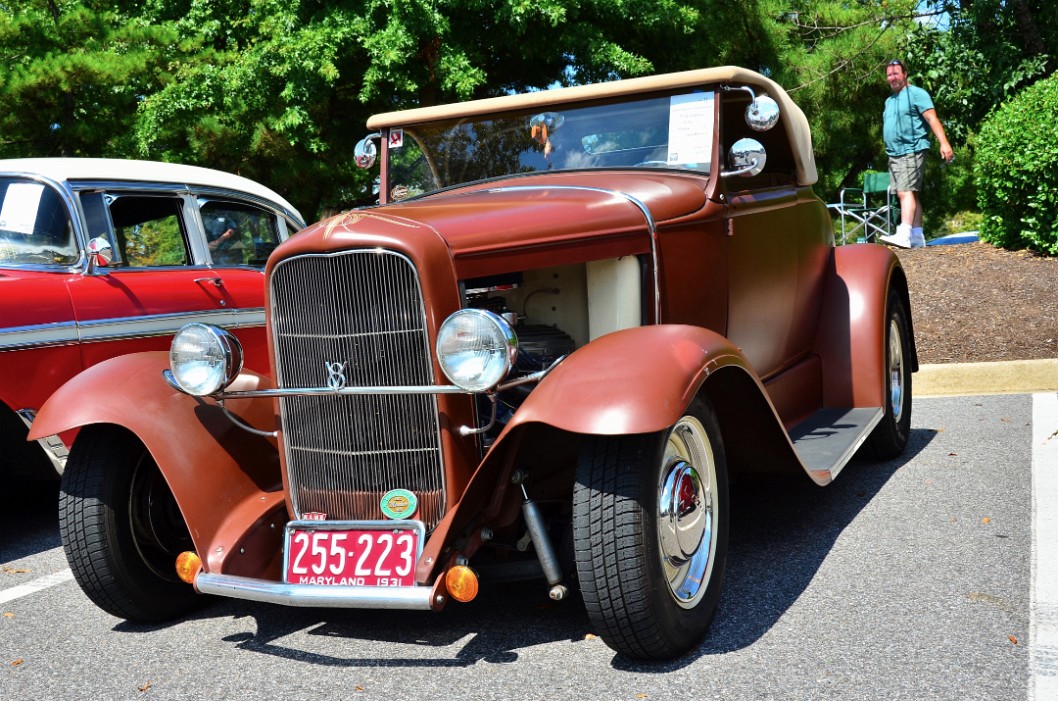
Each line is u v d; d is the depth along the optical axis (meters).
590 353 2.89
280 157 14.08
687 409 2.97
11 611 3.73
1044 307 7.70
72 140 13.27
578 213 3.35
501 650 3.05
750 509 4.40
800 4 18.41
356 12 12.90
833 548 3.78
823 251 5.06
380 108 14.56
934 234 19.72
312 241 3.02
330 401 3.11
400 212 3.26
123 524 3.38
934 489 4.49
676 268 3.59
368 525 3.05
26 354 4.71
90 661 3.18
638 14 14.32
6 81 11.73
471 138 4.38
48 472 4.88
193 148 13.66
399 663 3.01
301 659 3.10
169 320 5.48
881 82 17.98
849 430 4.38
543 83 16.19
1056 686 2.54
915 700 2.52
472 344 2.75
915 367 5.62
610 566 2.73
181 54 13.37
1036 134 8.60
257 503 3.35
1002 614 3.03
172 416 3.34
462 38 13.98
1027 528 3.83
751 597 3.34
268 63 12.68
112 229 5.42
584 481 2.79
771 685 2.67
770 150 4.62
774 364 4.50
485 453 3.10
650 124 4.05
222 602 3.72
